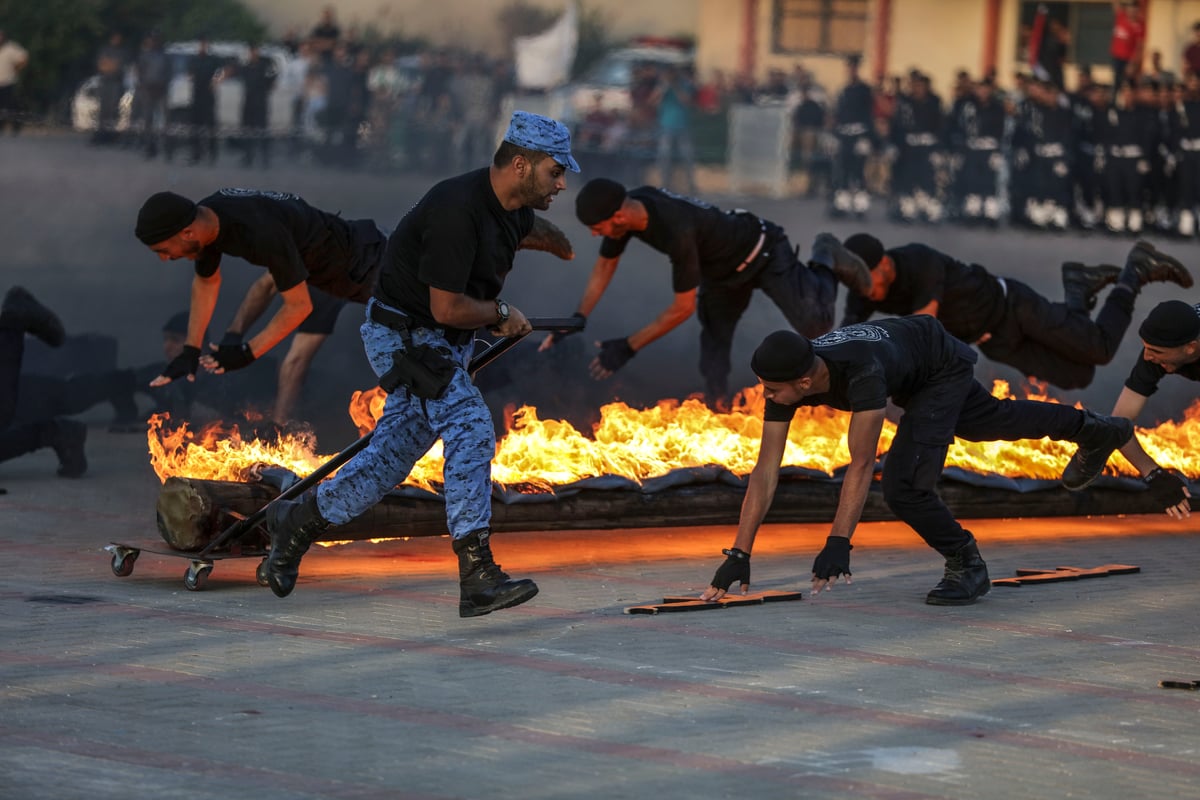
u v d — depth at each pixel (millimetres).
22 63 45281
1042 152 34000
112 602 8695
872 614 8914
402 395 8445
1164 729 6867
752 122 39969
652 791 5941
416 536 9734
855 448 8547
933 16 48344
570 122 39969
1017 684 7527
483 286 8383
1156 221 33688
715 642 8156
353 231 10984
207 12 54875
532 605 8891
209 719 6660
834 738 6621
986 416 9484
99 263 26031
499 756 6293
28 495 11883
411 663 7602
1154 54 36688
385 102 39594
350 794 5828
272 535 8727
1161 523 11945
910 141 34656
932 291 12516
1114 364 19312
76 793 5754
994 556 10695
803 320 12656
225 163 40281
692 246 12055
